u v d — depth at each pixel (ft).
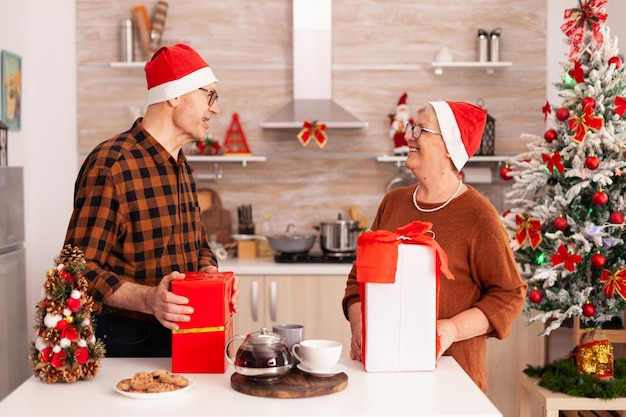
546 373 10.23
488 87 15.25
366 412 5.15
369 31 15.20
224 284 6.09
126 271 7.34
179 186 7.71
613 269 10.40
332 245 13.93
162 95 7.47
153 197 7.41
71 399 5.45
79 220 7.07
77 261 6.03
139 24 14.80
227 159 14.49
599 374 10.09
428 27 15.19
